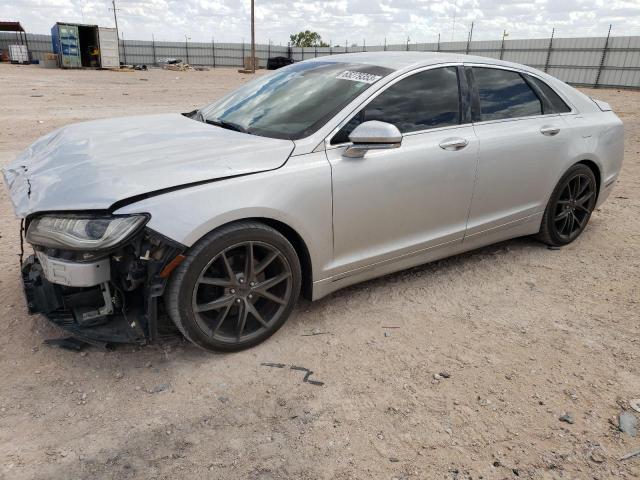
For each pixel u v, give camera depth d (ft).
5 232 14.92
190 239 8.14
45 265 8.25
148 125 11.43
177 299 8.41
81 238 7.73
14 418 7.66
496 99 12.62
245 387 8.57
